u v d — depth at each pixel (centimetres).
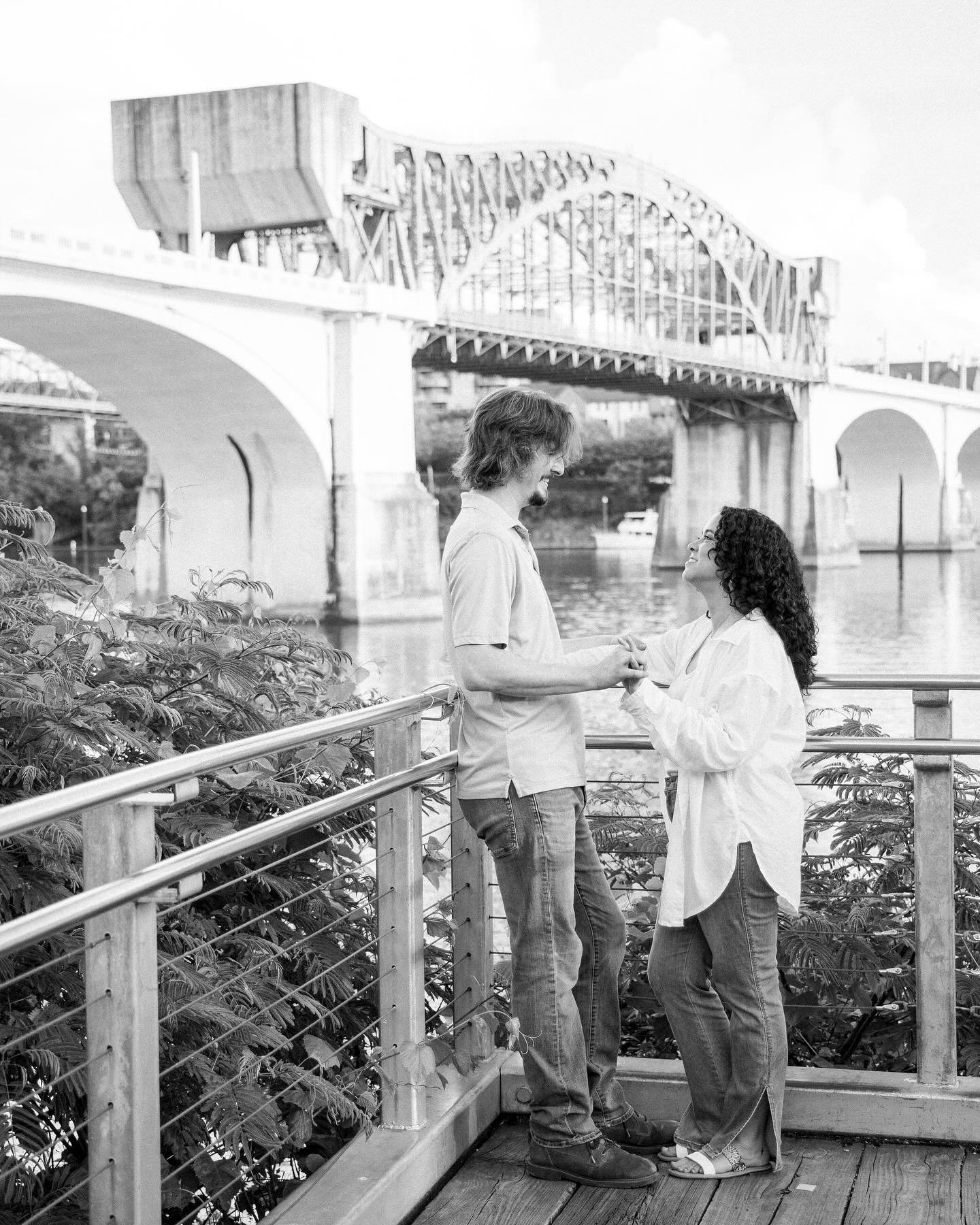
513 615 359
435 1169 367
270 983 376
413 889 370
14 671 364
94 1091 265
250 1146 355
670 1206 359
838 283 10300
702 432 10288
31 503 12062
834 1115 395
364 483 5872
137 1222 265
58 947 336
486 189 7706
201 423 5838
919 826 394
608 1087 396
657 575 10250
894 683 388
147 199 6394
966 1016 461
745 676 361
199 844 370
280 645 457
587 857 389
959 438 12006
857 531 12088
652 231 9069
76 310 4641
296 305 5569
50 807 232
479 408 363
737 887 368
